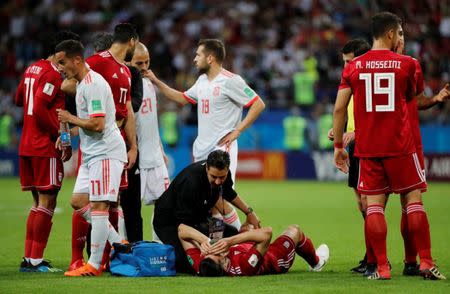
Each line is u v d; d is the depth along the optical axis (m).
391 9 106.38
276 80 104.81
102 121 31.84
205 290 28.53
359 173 31.42
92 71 32.41
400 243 43.72
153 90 39.09
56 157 34.81
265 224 54.19
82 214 33.62
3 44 116.31
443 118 94.50
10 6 122.44
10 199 73.06
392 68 30.48
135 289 28.86
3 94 109.38
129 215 38.00
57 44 34.47
